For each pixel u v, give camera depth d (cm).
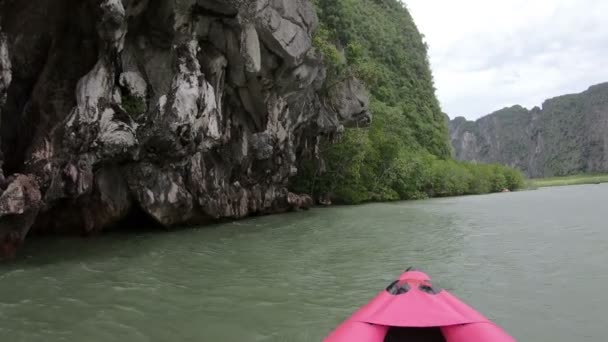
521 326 652
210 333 605
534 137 17800
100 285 828
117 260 1042
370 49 6228
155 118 1320
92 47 1252
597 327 646
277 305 730
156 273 929
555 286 857
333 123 2594
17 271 914
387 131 3966
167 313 683
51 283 831
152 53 1375
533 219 1958
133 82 1315
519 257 1127
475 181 5253
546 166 16712
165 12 1334
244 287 837
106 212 1357
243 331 614
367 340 457
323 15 4409
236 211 1938
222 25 1515
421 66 7369
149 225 1580
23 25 1170
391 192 3691
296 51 1788
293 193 2669
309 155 2688
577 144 15938
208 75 1562
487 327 470
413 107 6275
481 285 866
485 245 1309
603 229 1582
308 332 612
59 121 1192
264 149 1947
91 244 1238
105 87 1211
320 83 2270
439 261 1090
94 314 672
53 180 1152
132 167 1377
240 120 1884
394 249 1251
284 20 1725
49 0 1177
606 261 1062
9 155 1223
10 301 723
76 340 575
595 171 15025
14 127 1238
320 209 2641
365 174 3525
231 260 1080
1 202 920
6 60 901
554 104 17350
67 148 1161
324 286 852
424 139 6106
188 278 898
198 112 1396
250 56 1597
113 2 1116
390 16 7588
